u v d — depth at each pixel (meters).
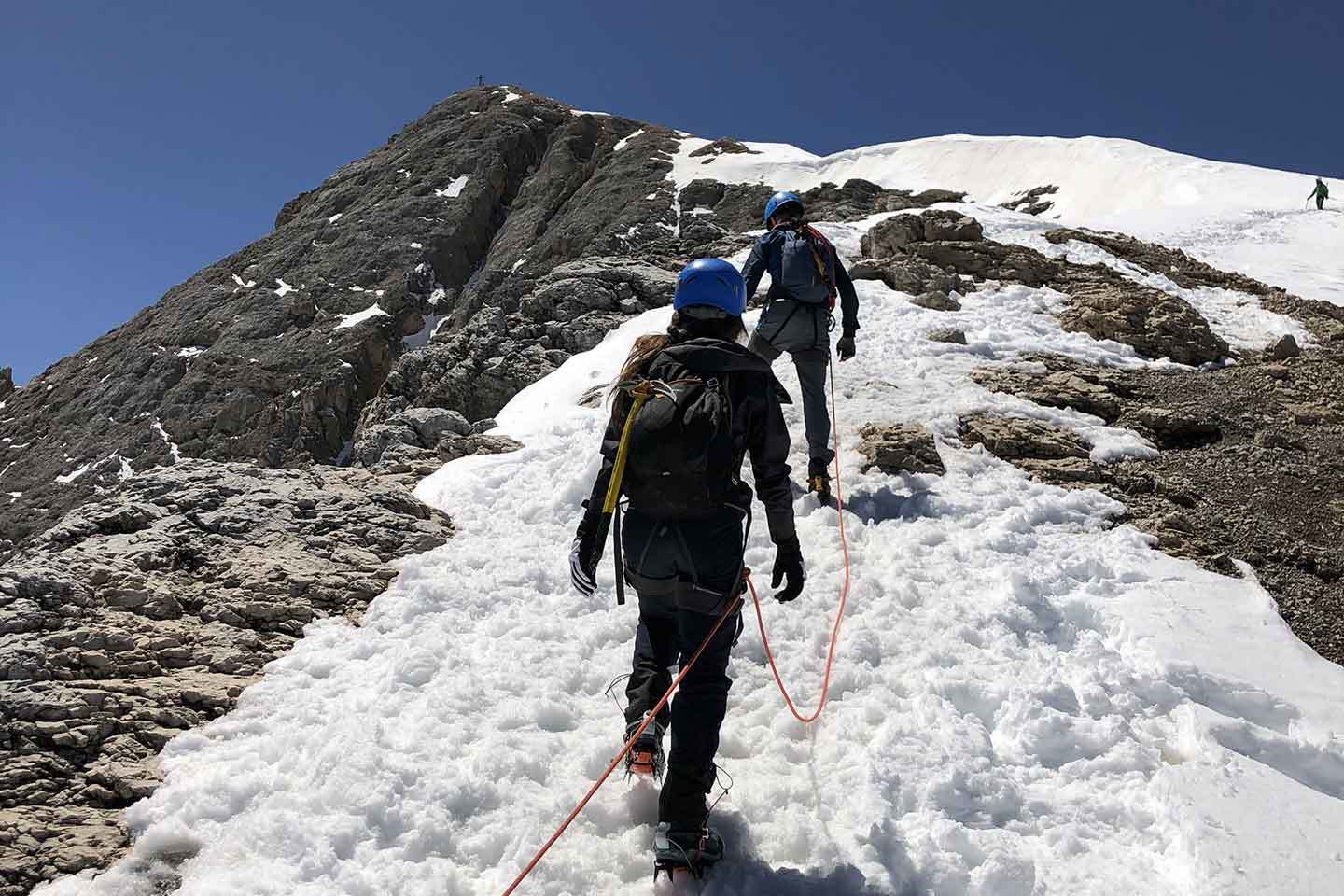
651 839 3.47
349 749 3.75
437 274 76.81
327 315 72.25
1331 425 8.35
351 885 3.15
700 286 3.50
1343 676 4.67
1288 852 3.34
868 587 5.25
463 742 3.92
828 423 6.48
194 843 3.37
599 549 3.41
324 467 7.04
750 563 5.58
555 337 14.77
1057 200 63.41
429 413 11.57
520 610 5.07
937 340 9.70
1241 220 25.41
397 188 87.38
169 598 4.81
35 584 4.64
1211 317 11.61
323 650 4.62
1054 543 5.90
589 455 6.78
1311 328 11.26
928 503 6.30
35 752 3.73
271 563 5.28
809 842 3.46
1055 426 7.91
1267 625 5.03
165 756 3.80
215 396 66.62
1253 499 6.96
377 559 5.54
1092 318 10.41
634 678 3.74
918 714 4.15
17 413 72.44
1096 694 4.25
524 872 3.08
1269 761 4.00
